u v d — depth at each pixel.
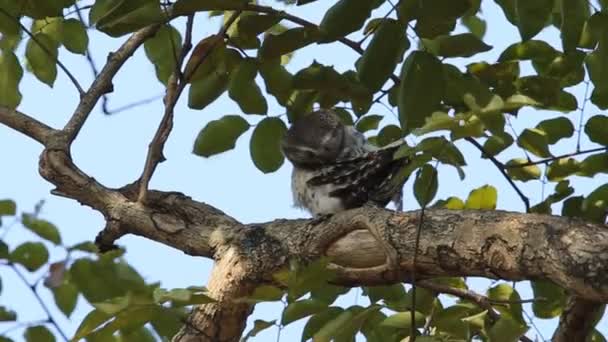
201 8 8.95
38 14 10.27
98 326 7.75
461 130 7.17
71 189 9.97
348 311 8.31
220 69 10.44
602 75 8.67
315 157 10.38
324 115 10.91
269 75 10.48
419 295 9.49
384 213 8.43
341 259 8.62
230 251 9.11
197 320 9.05
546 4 8.38
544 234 7.50
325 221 8.80
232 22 10.22
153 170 9.80
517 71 10.53
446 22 8.77
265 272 8.91
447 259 8.02
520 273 7.65
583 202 10.06
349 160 10.31
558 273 7.38
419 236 7.91
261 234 9.03
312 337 8.76
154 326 8.56
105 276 8.77
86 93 10.45
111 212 9.80
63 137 10.15
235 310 9.03
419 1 8.54
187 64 10.20
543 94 10.15
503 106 7.31
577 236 7.34
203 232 9.50
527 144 10.29
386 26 8.64
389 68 8.73
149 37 10.68
